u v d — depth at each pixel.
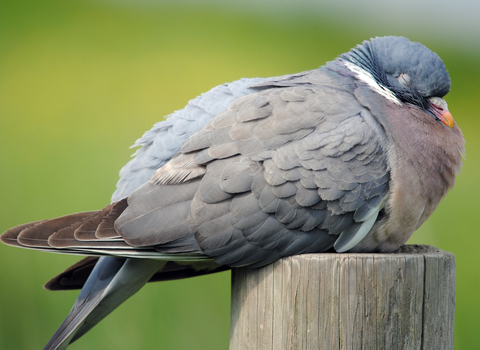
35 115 18.83
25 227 6.12
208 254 5.88
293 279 5.28
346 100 6.54
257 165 5.91
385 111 6.75
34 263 11.00
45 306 10.54
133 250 5.91
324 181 5.91
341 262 5.18
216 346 9.95
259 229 5.80
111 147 16.28
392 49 7.46
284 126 6.10
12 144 16.36
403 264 5.23
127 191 7.02
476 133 22.48
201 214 5.84
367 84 7.20
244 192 5.84
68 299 10.53
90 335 9.67
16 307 10.55
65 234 5.89
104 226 5.95
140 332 9.89
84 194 13.66
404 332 5.26
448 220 14.22
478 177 17.72
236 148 6.02
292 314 5.29
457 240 13.35
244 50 26.28
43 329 10.32
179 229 5.88
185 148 6.28
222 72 22.45
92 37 26.47
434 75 7.28
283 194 5.81
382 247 6.76
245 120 6.21
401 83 7.40
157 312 10.13
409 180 6.39
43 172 14.55
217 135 6.20
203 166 6.07
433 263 5.32
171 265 7.28
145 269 6.55
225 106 7.15
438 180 6.76
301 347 5.25
